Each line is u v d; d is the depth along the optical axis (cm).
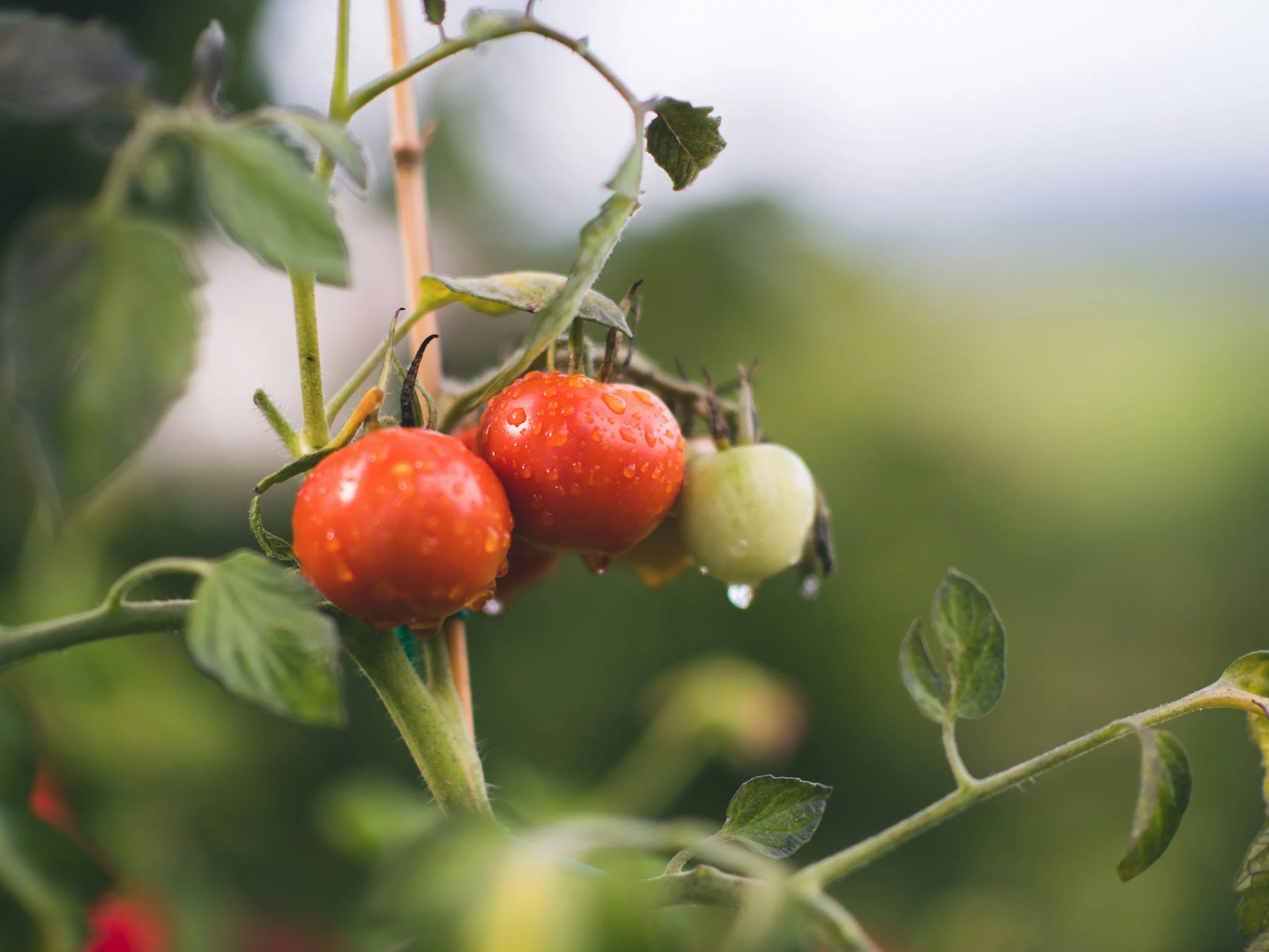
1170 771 34
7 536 55
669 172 36
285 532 82
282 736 78
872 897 93
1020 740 104
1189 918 93
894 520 108
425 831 30
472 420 43
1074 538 113
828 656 102
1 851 33
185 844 43
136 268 30
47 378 29
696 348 103
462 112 99
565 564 99
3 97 30
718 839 35
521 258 100
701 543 40
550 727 95
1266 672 36
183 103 31
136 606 33
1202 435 122
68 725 44
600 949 29
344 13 33
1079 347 129
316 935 65
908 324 117
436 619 35
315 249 30
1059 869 96
